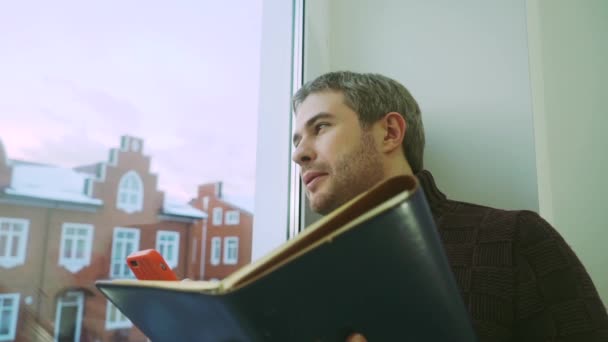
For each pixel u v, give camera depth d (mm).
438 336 245
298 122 688
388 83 697
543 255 537
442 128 845
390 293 221
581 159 869
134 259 396
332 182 640
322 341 244
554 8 897
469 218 631
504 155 782
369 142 648
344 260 204
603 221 867
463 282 568
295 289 214
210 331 255
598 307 495
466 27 858
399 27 934
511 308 533
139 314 318
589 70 909
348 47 998
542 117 824
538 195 745
